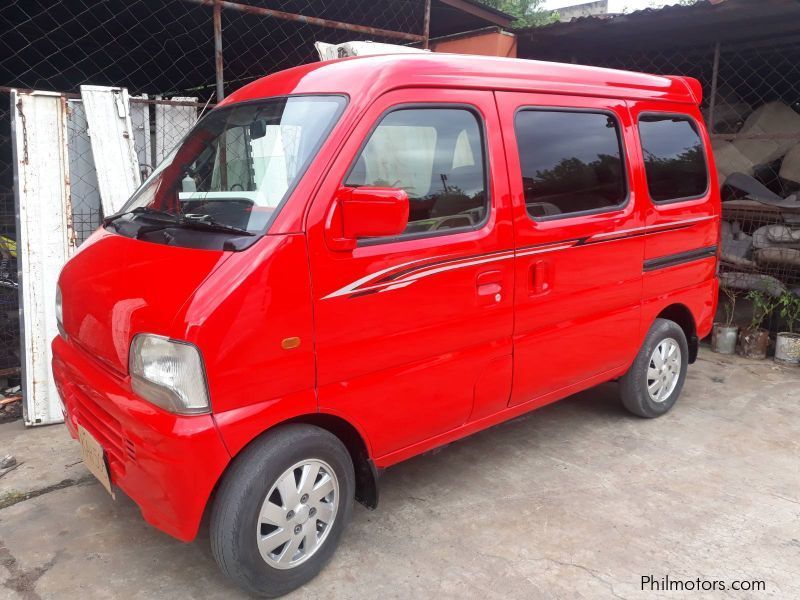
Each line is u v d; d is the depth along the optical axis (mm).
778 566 2758
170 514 2268
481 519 3111
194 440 2160
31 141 4117
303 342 2371
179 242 2455
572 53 7855
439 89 2811
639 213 3723
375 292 2555
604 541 2936
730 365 5406
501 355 3104
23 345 4113
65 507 3217
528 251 3117
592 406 4512
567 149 3344
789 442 3947
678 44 7281
